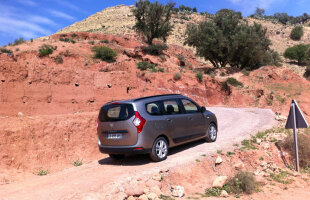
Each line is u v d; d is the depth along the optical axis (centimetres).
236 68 4794
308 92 3816
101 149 735
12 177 702
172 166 682
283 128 1230
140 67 3622
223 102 3466
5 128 816
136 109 685
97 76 1659
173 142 763
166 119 740
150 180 594
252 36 4678
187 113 832
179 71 3647
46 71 1373
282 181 725
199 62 6369
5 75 1193
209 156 780
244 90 3606
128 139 675
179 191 579
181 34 8700
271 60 5547
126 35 6369
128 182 576
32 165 789
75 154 912
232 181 656
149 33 4881
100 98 1599
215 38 4628
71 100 1446
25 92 1253
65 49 4038
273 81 4250
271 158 854
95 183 566
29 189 563
